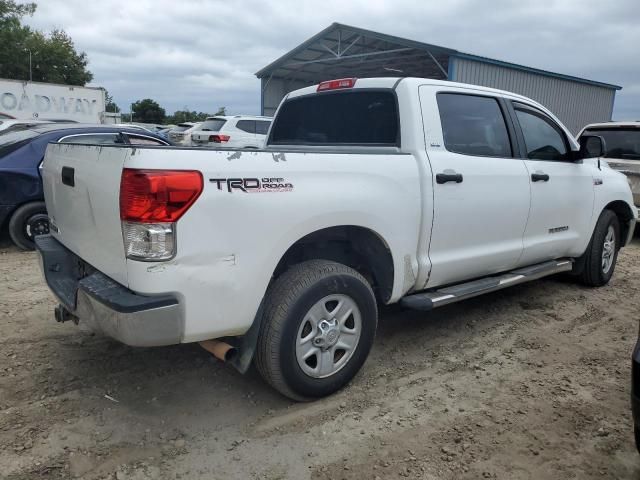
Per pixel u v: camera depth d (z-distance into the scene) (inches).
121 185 102.4
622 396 140.4
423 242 148.8
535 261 195.6
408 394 138.9
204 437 118.7
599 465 112.3
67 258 140.0
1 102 876.0
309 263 129.0
